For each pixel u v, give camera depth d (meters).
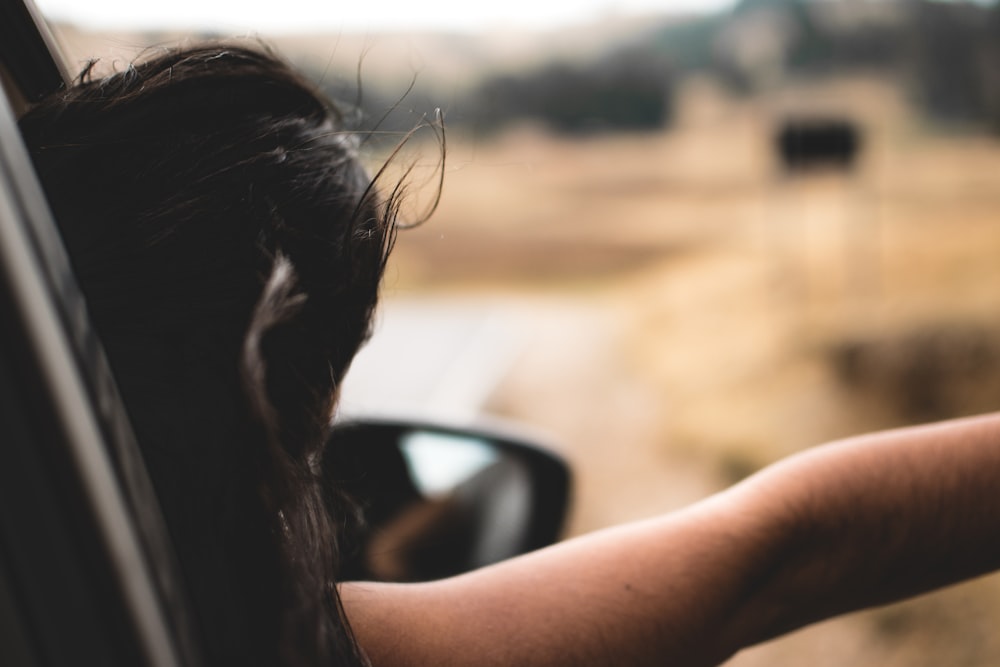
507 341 12.32
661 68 85.44
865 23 82.12
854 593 0.73
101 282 0.56
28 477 0.43
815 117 17.53
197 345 0.55
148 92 0.62
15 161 0.46
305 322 0.58
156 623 0.47
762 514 0.71
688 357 11.71
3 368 0.43
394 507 1.49
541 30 89.12
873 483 0.71
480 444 1.67
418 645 0.65
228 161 0.59
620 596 0.68
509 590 0.68
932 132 53.97
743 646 0.72
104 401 0.47
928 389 9.27
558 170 54.97
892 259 18.16
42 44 0.77
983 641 4.44
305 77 0.67
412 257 25.84
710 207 37.50
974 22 69.00
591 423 8.87
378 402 8.54
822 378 10.05
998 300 11.90
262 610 0.52
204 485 0.54
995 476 0.71
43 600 0.44
